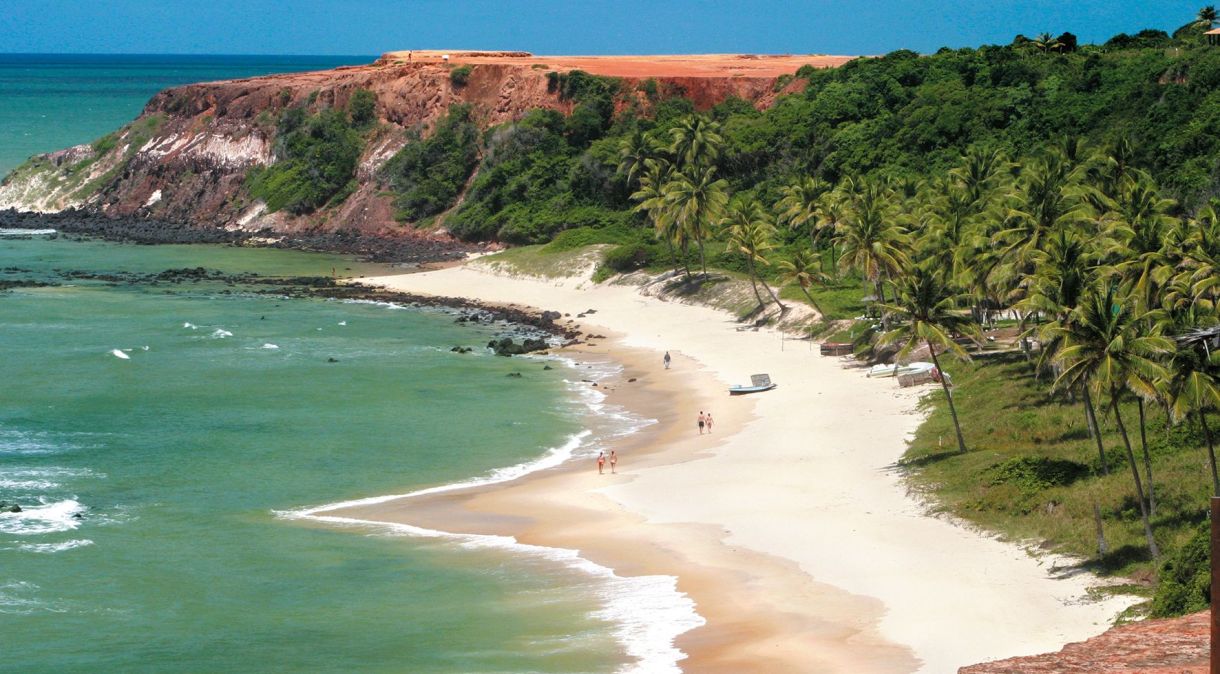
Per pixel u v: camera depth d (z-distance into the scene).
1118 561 53.44
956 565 55.94
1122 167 104.31
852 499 66.94
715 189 128.38
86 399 94.12
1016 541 58.03
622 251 140.88
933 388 89.00
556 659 47.88
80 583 57.62
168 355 110.31
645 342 116.44
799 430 82.81
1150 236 73.44
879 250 97.81
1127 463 65.12
